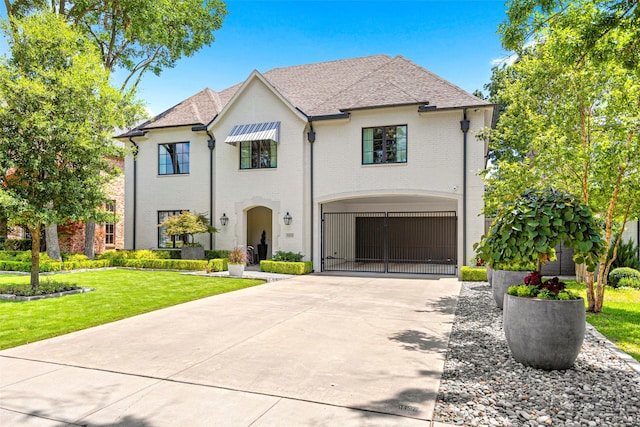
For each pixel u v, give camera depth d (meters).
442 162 19.42
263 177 22.41
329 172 21.23
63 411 5.01
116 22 24.67
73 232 27.50
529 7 7.45
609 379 6.00
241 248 22.58
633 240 19.80
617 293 13.68
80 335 8.72
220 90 29.75
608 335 8.45
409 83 21.62
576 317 6.25
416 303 12.64
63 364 6.80
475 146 18.98
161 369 6.55
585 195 10.70
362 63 25.84
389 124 20.22
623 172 10.09
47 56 13.07
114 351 7.55
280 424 4.67
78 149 13.00
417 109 19.73
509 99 18.25
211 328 9.38
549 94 12.80
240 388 5.75
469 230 18.95
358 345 7.96
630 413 4.89
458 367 6.63
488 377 6.16
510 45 8.23
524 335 6.47
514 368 6.53
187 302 12.77
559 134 11.16
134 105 15.08
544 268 19.47
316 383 5.94
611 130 10.67
